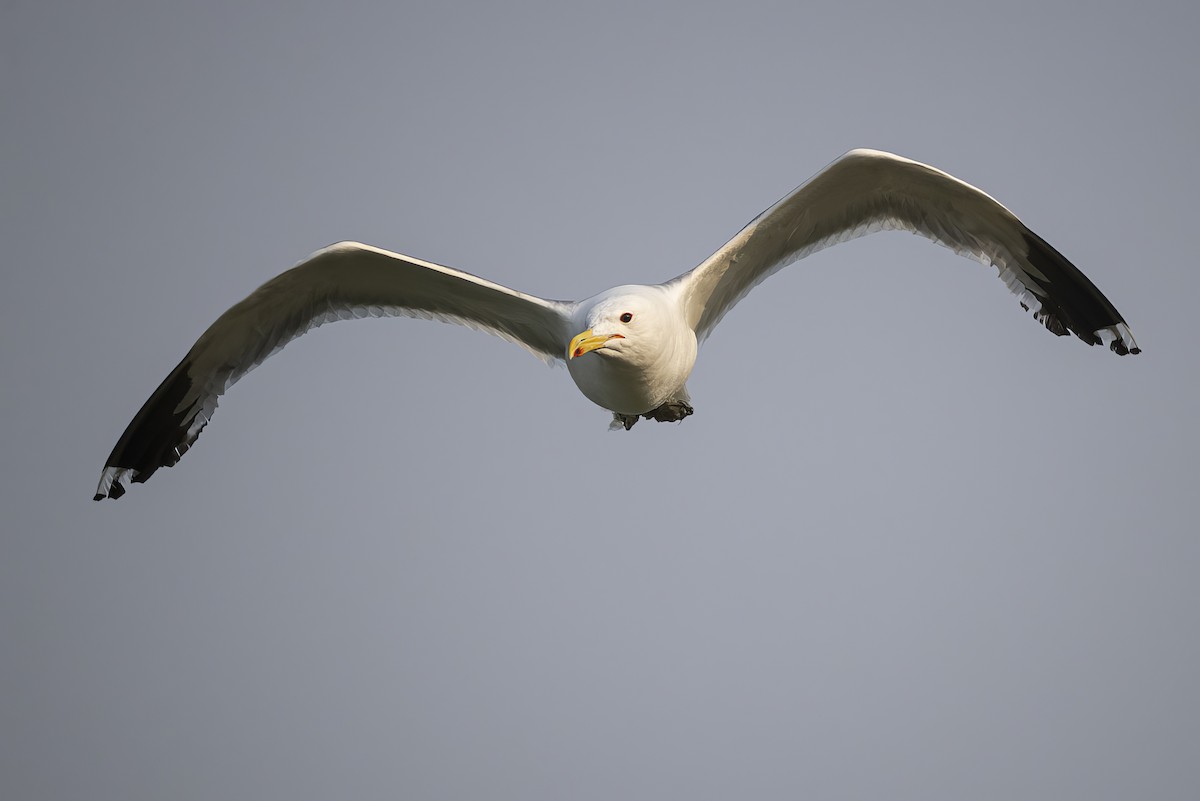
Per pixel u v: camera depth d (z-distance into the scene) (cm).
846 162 1244
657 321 1170
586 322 1170
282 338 1386
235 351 1391
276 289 1336
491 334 1386
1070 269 1323
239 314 1358
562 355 1370
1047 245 1312
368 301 1382
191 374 1401
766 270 1349
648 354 1169
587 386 1227
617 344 1155
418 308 1384
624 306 1163
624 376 1184
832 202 1302
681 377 1241
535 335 1375
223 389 1405
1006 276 1338
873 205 1316
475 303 1362
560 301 1298
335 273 1340
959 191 1284
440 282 1336
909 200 1312
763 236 1308
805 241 1335
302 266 1305
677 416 1343
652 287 1233
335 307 1377
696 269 1270
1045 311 1345
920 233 1329
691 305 1309
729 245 1270
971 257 1333
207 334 1367
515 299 1309
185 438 1417
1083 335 1345
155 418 1416
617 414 1363
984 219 1310
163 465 1424
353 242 1286
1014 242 1320
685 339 1228
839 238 1333
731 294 1358
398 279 1347
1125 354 1334
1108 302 1331
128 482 1424
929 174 1263
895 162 1248
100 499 1412
